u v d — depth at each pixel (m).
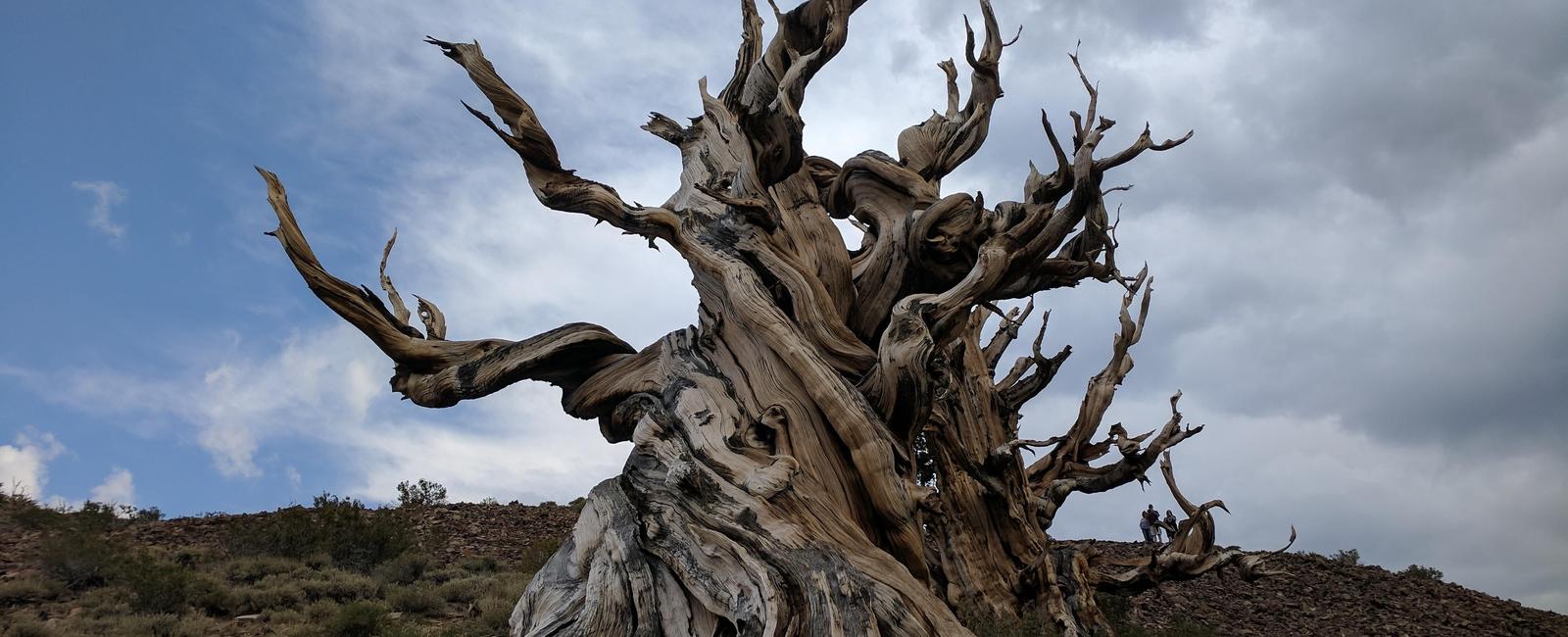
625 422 10.76
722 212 10.49
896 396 9.01
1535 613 16.14
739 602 7.12
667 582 8.00
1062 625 10.59
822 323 9.77
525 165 10.24
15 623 9.15
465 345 11.17
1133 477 12.24
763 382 9.55
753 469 8.41
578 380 11.42
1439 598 16.77
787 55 12.00
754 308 9.48
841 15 11.59
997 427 12.27
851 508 8.83
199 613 10.48
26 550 12.81
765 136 11.08
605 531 8.63
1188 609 15.84
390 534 14.98
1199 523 11.54
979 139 13.27
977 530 11.43
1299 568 18.39
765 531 7.61
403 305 11.37
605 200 10.02
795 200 11.43
